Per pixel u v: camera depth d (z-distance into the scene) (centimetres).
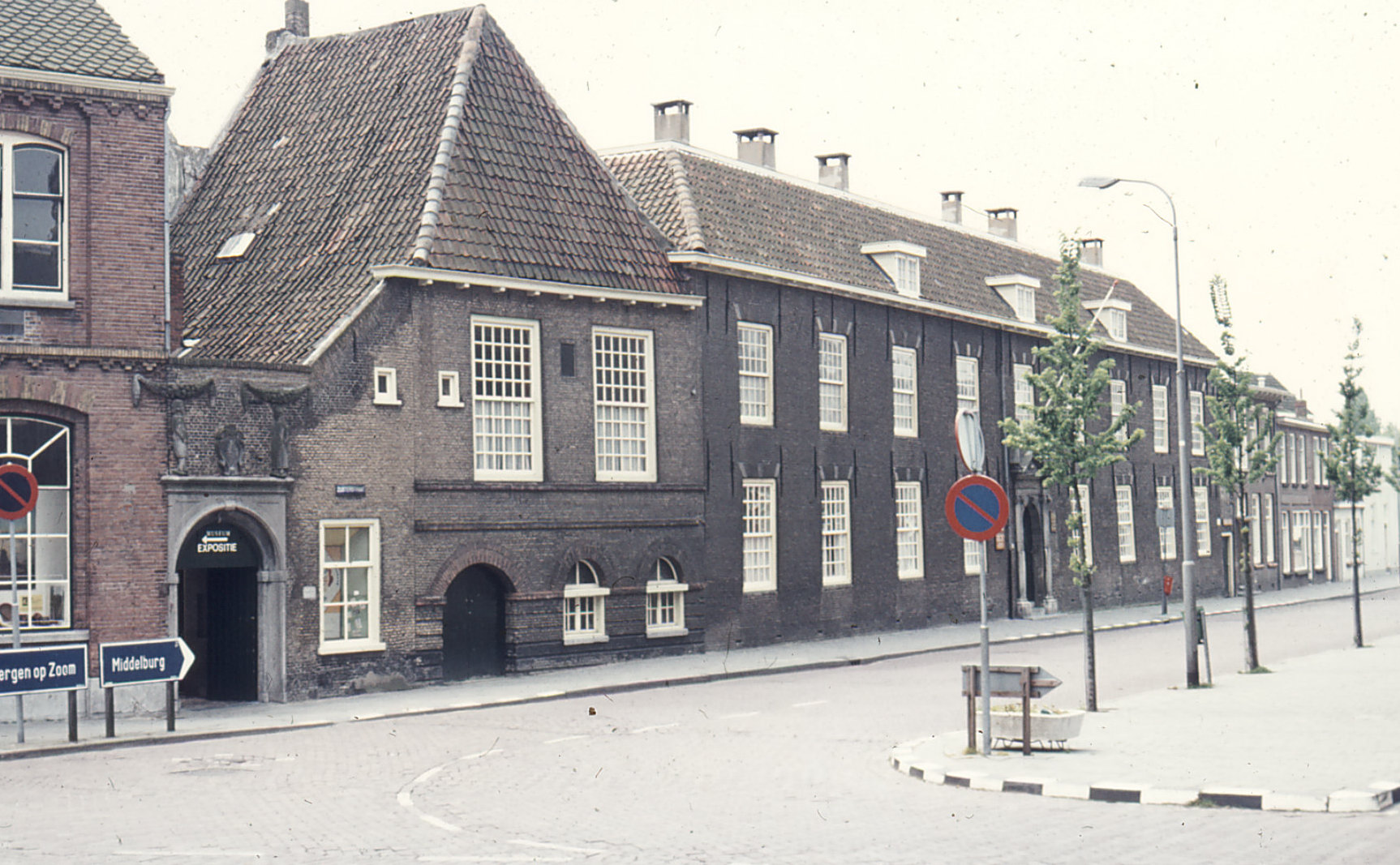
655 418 3073
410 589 2594
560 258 2894
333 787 1493
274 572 2395
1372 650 3070
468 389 2712
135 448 2231
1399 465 8269
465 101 2906
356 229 2791
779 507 3428
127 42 2258
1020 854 1082
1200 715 1933
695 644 3150
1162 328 5512
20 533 2161
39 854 1148
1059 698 2250
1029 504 4431
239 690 2425
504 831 1222
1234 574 5806
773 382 3419
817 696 2394
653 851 1121
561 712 2253
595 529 2928
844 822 1243
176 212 3186
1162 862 1048
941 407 4062
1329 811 1261
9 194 2150
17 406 2145
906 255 3925
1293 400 7100
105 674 1933
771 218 3625
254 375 2370
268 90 3328
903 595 3859
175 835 1224
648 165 3478
